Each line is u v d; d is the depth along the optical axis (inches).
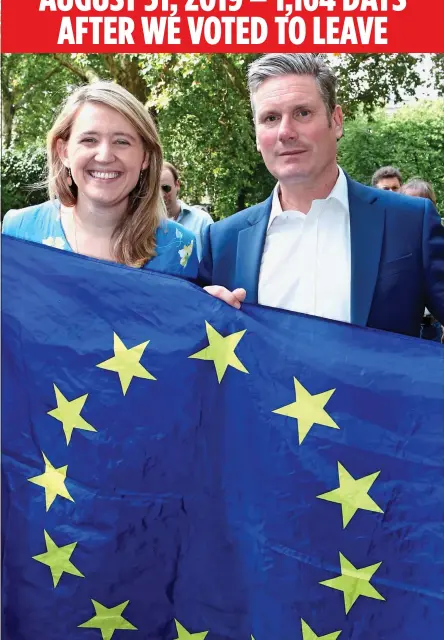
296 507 75.3
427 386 75.3
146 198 91.3
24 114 721.6
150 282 79.4
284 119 82.4
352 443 75.2
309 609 74.7
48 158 92.7
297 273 86.0
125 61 553.9
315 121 82.4
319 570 74.7
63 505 76.5
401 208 85.1
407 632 73.6
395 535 74.2
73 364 78.0
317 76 82.5
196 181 574.2
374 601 74.0
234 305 78.8
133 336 78.4
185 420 77.3
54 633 76.4
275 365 77.3
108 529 76.3
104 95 86.8
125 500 76.5
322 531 75.0
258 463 76.3
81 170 87.5
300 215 86.5
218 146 553.3
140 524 76.2
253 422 76.9
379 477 74.7
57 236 92.6
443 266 83.5
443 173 644.7
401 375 75.7
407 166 644.1
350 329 77.4
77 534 76.3
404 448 74.7
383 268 83.3
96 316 78.8
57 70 653.3
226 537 76.3
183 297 79.0
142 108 88.8
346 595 74.3
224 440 77.1
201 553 76.3
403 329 83.4
